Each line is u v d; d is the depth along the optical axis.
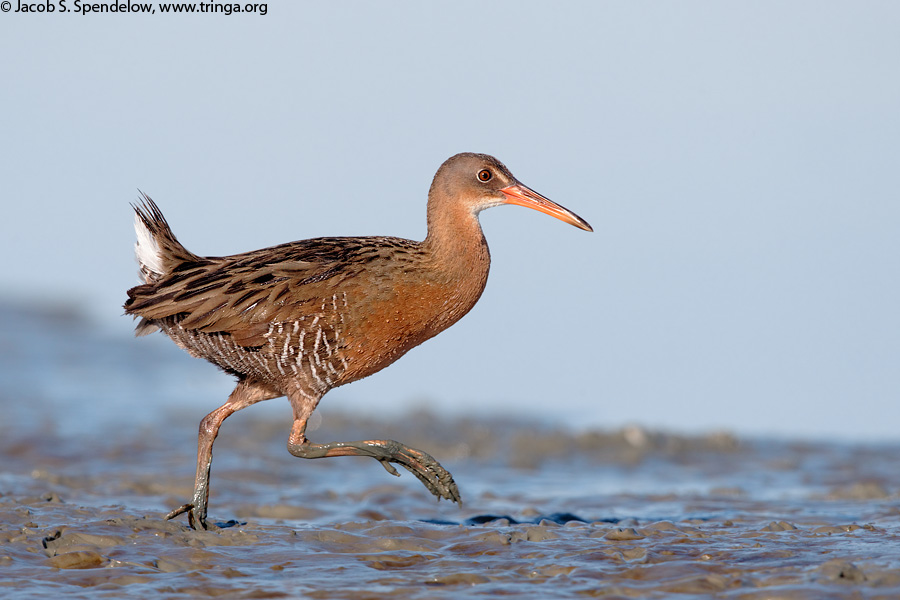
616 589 12.82
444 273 16.77
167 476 21.42
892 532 15.64
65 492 19.31
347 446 16.72
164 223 17.05
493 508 19.20
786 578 13.02
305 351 16.20
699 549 14.54
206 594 12.81
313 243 17.06
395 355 16.97
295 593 12.83
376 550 14.89
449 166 17.06
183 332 16.52
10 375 34.75
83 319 45.56
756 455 25.52
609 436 26.81
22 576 13.39
